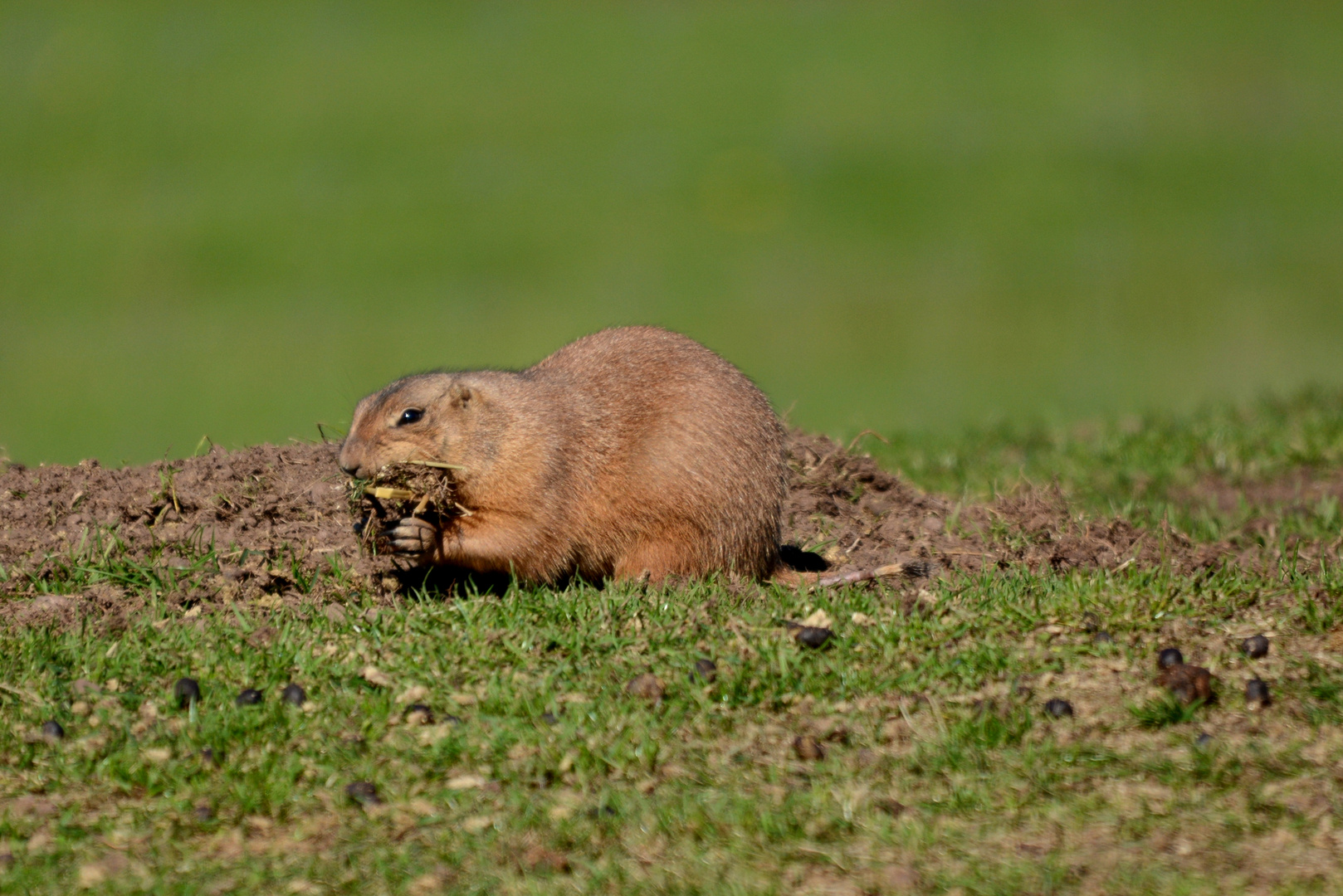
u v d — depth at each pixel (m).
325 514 11.07
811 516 12.19
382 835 7.52
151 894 7.01
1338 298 45.66
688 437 10.27
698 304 46.78
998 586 10.02
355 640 9.29
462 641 9.18
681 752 8.18
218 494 11.13
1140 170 57.38
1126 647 9.13
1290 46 68.31
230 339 44.09
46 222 53.25
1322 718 8.26
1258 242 50.25
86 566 10.27
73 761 8.13
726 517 10.34
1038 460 16.44
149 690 8.73
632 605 9.63
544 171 58.50
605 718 8.40
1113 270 48.97
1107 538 11.56
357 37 71.94
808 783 7.86
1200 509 13.84
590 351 10.84
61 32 70.31
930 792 7.76
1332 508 13.35
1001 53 68.88
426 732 8.36
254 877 7.17
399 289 48.59
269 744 8.23
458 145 60.94
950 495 14.35
